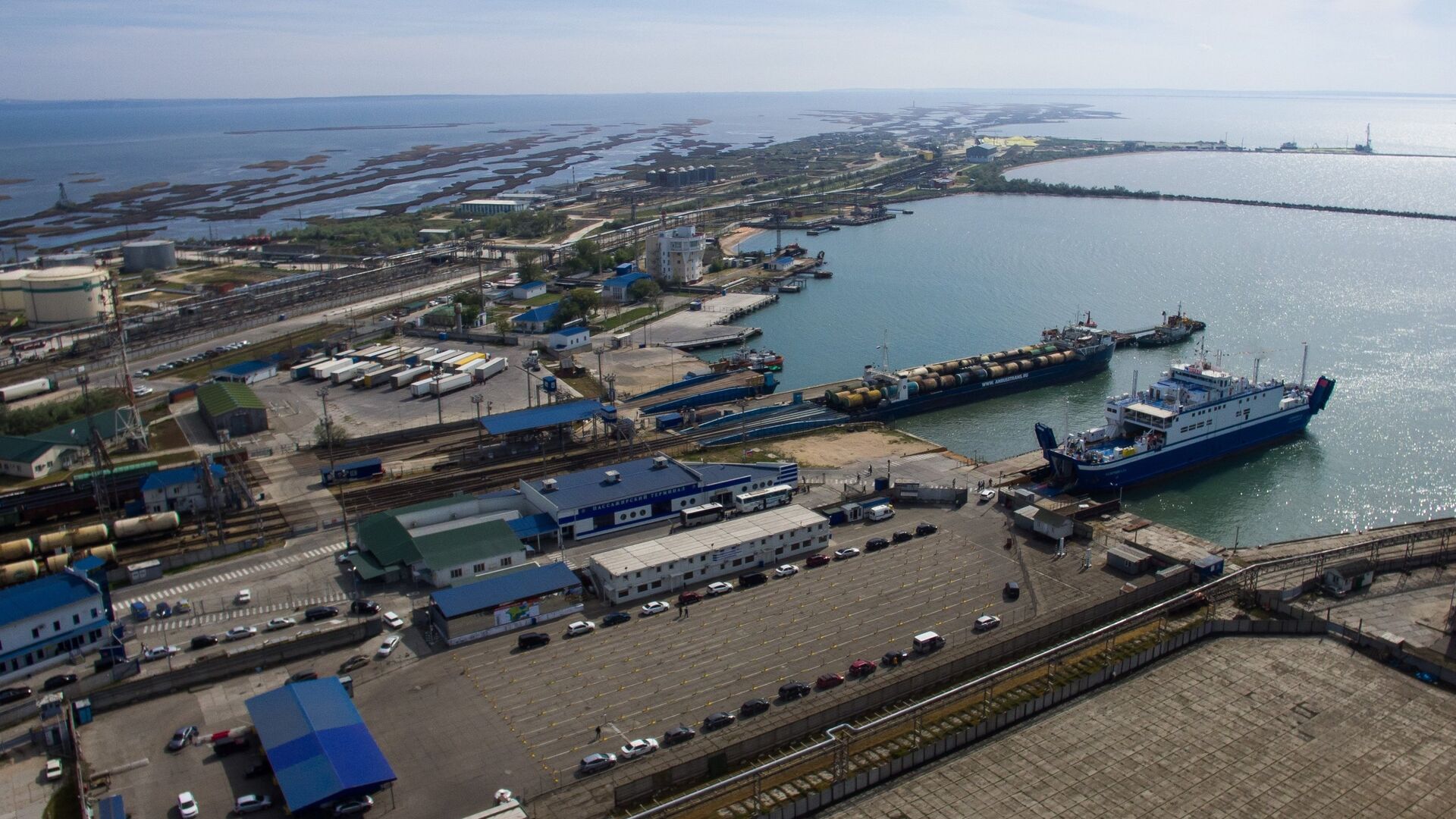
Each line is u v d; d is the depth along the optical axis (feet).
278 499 547.08
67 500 532.32
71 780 303.68
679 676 359.66
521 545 451.12
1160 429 603.26
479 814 271.28
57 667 375.66
